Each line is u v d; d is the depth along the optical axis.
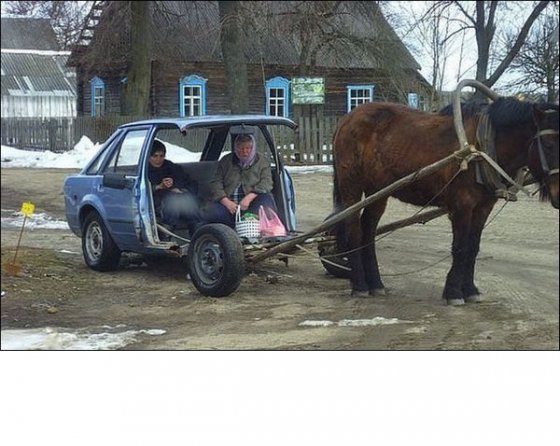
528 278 9.12
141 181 9.55
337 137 9.18
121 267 10.58
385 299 8.96
